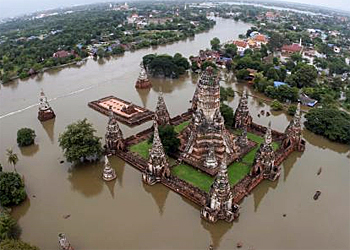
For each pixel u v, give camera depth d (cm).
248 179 6838
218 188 5566
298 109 7694
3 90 13188
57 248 5291
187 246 5362
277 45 19012
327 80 13462
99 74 15388
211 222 5781
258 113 10638
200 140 7125
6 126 9769
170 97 12194
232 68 15462
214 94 6819
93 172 7381
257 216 5975
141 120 9925
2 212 5834
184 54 19238
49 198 6519
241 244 5375
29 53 17888
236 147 7731
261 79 12700
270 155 6762
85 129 7400
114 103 11325
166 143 7469
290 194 6575
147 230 5691
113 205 6347
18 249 4569
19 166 7619
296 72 13250
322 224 5788
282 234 5569
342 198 6450
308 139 8906
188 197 6356
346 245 5325
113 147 7875
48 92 12862
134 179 7094
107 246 5322
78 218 5975
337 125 8656
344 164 7694
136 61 17725
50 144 8688
